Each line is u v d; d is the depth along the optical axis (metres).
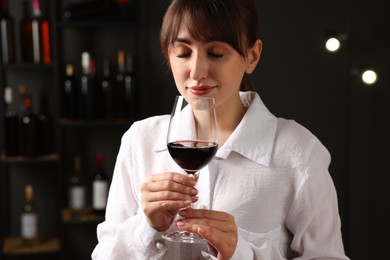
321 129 3.65
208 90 1.26
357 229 3.74
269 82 3.62
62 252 3.37
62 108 3.45
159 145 1.48
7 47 3.27
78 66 3.55
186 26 1.23
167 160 1.47
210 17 1.22
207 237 1.16
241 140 1.39
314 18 3.59
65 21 3.31
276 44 3.60
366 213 3.73
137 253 1.33
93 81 3.31
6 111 3.35
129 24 3.35
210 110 1.17
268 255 1.31
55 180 3.62
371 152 3.69
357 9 3.60
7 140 3.29
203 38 1.22
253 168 1.39
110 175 3.66
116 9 3.34
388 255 3.74
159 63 3.63
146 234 1.29
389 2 3.60
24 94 3.33
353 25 3.61
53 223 3.63
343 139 3.66
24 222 3.33
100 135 3.63
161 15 3.59
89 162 3.63
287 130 1.43
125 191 1.51
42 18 3.28
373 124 3.67
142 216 1.37
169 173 1.20
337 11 3.59
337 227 1.40
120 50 3.57
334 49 3.21
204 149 1.17
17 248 3.34
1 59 3.26
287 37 3.59
